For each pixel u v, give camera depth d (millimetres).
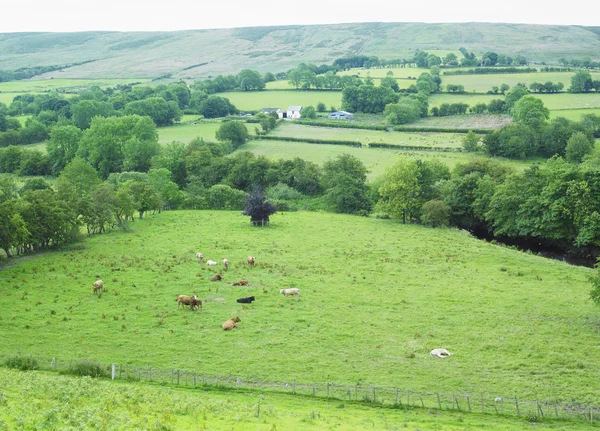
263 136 194875
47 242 87312
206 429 31453
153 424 31141
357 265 78375
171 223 109562
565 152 159500
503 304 62594
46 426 29000
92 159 161125
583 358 49250
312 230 102812
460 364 48188
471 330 55375
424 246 90375
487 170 125562
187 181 153250
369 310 60594
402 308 61312
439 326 56375
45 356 48219
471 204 110875
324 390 43781
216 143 171375
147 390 40156
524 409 41031
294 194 139000
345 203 125125
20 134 195750
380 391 43562
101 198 101000
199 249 87125
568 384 44781
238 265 77438
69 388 37344
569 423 39250
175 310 59969
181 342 52094
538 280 72250
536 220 96188
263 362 48281
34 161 164500
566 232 94625
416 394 43125
